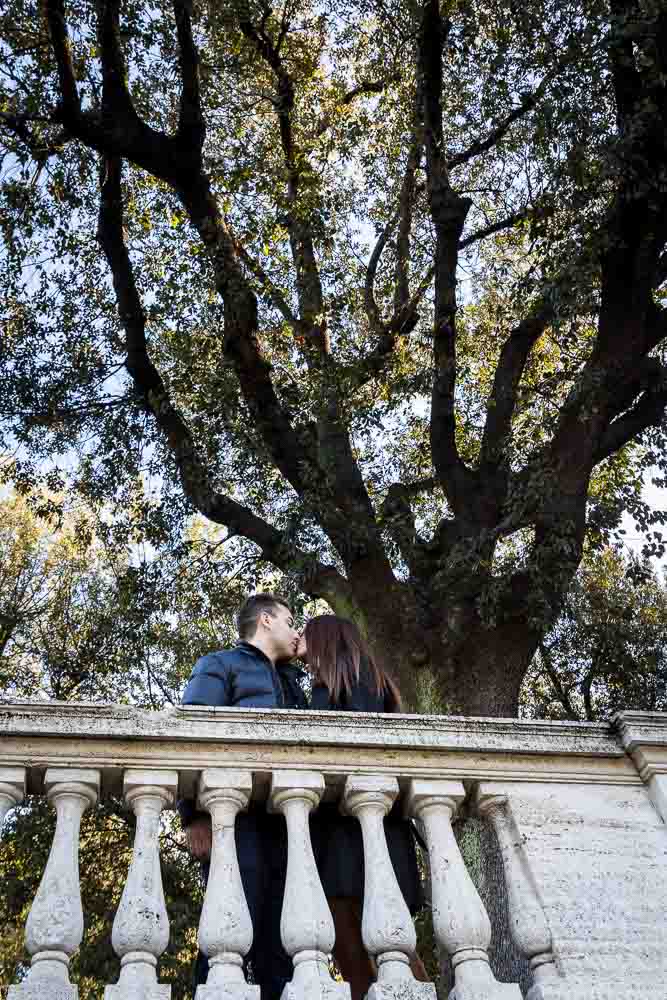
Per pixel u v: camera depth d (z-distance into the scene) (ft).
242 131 55.93
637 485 51.26
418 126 50.03
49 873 11.39
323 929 11.29
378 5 52.31
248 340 47.01
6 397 49.90
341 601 42.39
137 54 50.85
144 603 50.21
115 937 10.97
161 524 49.78
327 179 53.16
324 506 42.04
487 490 43.68
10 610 56.70
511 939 13.03
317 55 57.11
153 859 11.78
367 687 14.71
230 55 54.29
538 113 41.78
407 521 44.06
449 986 19.16
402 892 12.89
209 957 11.19
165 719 12.85
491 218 57.00
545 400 51.90
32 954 10.77
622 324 43.52
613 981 11.87
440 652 39.50
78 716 12.69
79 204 51.78
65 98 45.85
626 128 41.45
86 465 52.11
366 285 56.54
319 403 44.93
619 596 58.90
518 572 39.32
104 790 12.82
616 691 57.62
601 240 41.39
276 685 14.58
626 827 13.55
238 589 51.19
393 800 13.03
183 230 53.42
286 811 12.59
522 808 13.51
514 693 39.09
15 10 47.80
